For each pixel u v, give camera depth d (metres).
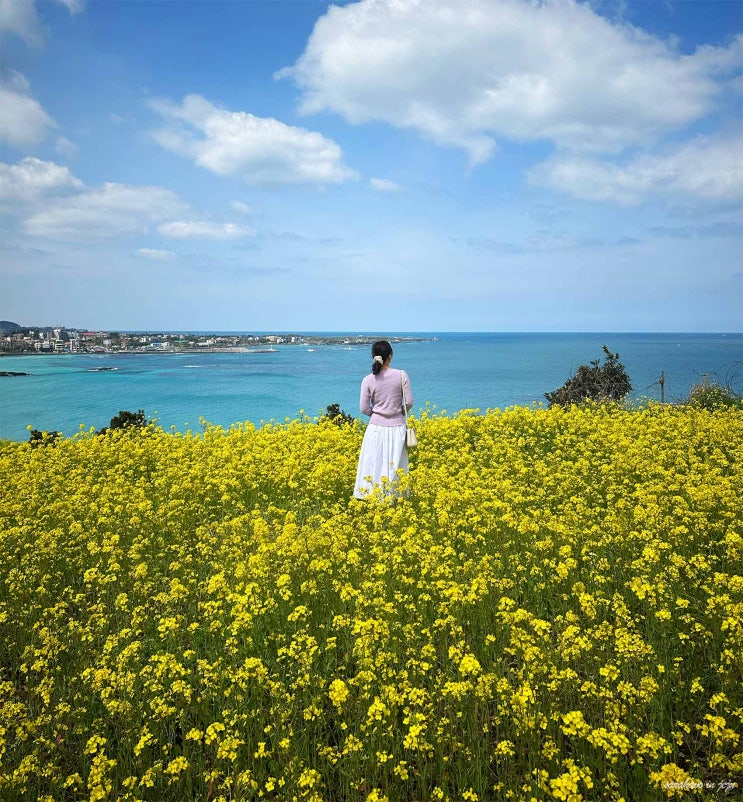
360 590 5.93
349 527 7.48
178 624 5.52
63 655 5.55
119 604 5.98
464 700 4.46
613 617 5.78
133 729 4.36
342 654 5.46
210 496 10.18
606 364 24.83
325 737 4.46
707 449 12.11
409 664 4.79
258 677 4.50
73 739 4.61
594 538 7.24
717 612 5.14
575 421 15.04
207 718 4.60
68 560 7.39
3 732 4.03
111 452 13.33
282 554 6.54
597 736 3.59
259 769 4.21
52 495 10.11
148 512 8.58
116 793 4.12
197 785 4.15
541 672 4.39
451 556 7.02
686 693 4.56
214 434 15.62
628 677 4.72
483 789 3.84
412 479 9.70
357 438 14.31
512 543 7.37
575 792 3.28
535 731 4.06
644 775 3.80
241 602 5.43
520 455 12.30
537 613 5.89
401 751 4.21
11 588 6.55
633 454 11.12
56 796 4.07
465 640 5.30
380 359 9.89
